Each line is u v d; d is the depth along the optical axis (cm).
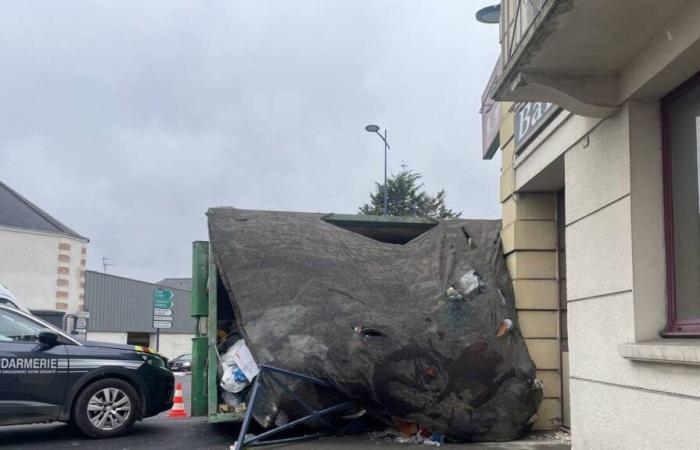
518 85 589
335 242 924
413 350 766
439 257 917
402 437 815
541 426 857
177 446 809
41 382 822
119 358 881
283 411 783
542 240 898
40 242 2936
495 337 811
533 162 823
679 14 490
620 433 567
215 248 867
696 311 523
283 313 802
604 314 604
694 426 460
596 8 485
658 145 571
